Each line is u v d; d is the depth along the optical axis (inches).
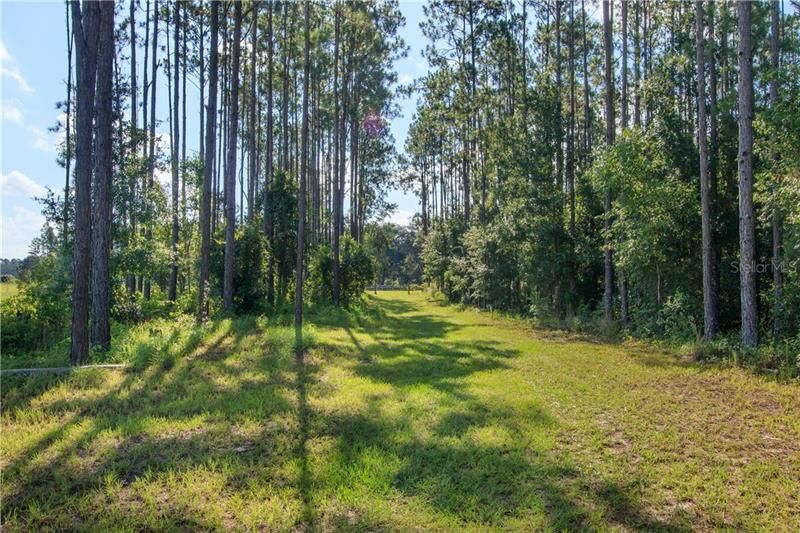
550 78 788.6
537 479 163.5
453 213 1446.9
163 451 181.9
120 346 370.0
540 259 707.4
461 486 156.2
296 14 867.4
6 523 132.0
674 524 135.2
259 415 225.3
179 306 665.0
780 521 137.4
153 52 773.9
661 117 542.9
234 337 469.7
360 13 854.5
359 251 933.2
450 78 1029.2
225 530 129.0
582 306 687.7
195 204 880.9
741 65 402.3
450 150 1238.3
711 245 454.0
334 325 634.2
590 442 198.5
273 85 1058.1
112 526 130.1
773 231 439.5
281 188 807.1
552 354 428.5
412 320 782.5
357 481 157.8
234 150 603.5
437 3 941.2
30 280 475.8
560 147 730.2
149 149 695.7
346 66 947.3
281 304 772.6
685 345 440.1
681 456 185.2
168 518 134.0
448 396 267.9
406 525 132.3
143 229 605.9
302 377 309.9
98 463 170.2
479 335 573.3
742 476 167.3
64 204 531.5
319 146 1204.5
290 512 137.9
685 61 539.8
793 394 278.8
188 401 247.8
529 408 245.1
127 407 239.9
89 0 350.0
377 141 1450.5
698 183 504.4
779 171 371.2
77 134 348.8
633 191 508.7
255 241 686.5
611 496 151.9
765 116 368.5
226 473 162.1
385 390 280.4
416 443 193.3
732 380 316.8
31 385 273.0
